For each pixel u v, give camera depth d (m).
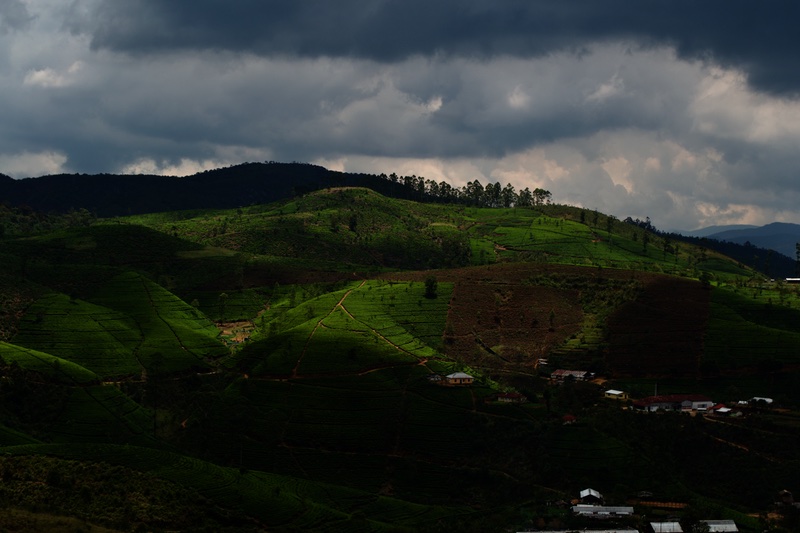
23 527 120.88
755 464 187.38
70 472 146.62
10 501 133.62
